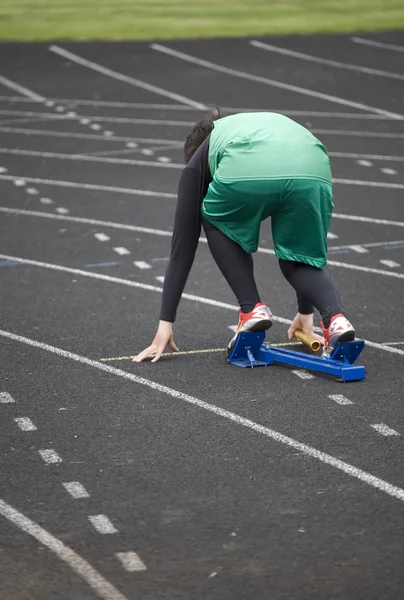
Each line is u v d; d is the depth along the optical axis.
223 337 11.01
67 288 13.09
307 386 9.47
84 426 8.55
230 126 9.55
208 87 29.59
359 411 8.84
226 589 6.04
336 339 9.38
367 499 7.18
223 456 7.93
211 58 33.47
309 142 9.38
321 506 7.08
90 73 31.48
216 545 6.54
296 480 7.50
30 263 14.39
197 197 9.71
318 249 9.48
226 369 9.95
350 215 17.14
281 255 9.54
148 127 24.80
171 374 9.82
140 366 10.07
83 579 6.15
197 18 39.34
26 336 11.08
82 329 11.33
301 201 9.20
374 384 9.51
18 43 35.56
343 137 23.55
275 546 6.53
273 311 11.94
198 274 13.75
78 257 14.70
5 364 10.16
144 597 5.96
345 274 13.69
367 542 6.57
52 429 8.48
